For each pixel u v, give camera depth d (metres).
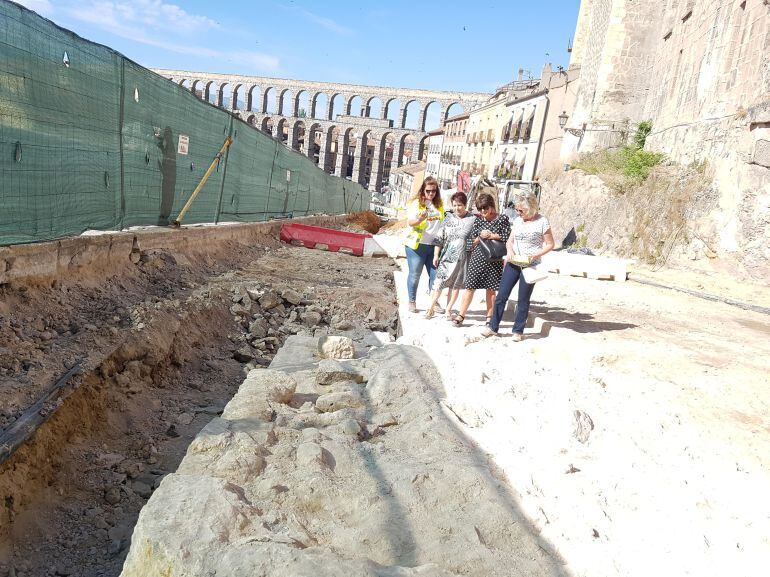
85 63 7.14
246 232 14.99
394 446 4.07
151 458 4.89
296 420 4.33
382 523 3.01
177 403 6.01
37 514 3.97
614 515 3.27
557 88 34.06
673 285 12.27
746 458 4.11
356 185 39.78
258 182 16.69
